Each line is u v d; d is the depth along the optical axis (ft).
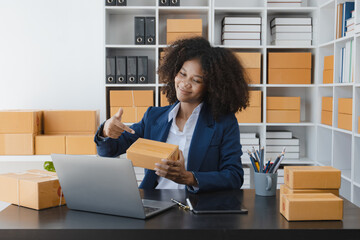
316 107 10.82
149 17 10.65
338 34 9.47
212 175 4.71
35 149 10.06
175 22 10.49
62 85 11.60
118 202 3.63
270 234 3.29
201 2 11.61
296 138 11.32
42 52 11.51
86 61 11.57
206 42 5.32
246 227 3.33
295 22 10.80
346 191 9.82
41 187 3.93
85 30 11.51
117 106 10.62
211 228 3.29
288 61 10.73
